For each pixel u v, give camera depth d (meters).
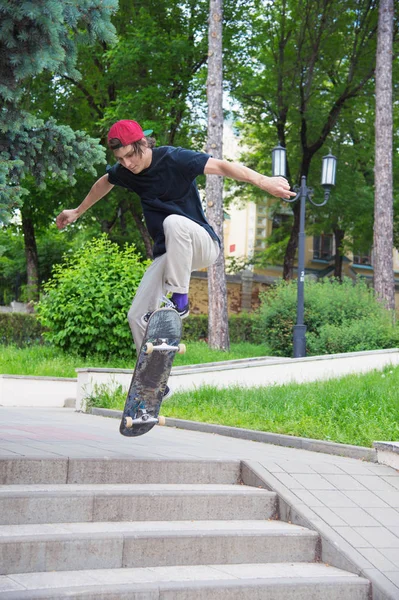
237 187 32.94
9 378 13.38
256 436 7.93
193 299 31.58
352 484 5.55
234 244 40.03
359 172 32.06
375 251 19.59
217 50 19.08
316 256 41.06
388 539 4.66
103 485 5.03
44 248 32.84
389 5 19.81
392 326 16.08
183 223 4.85
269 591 4.02
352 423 7.93
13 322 20.53
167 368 4.76
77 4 5.88
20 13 5.34
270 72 27.58
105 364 15.41
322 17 25.94
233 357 16.95
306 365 12.66
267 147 30.95
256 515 5.08
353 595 4.17
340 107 27.91
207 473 5.49
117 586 3.72
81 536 4.09
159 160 4.96
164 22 26.83
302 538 4.64
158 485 5.20
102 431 7.59
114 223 31.36
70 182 7.65
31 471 4.90
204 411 9.61
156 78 25.22
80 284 15.66
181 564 4.34
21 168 7.23
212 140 18.98
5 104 6.50
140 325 5.09
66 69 6.25
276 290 17.83
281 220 39.19
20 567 3.92
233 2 25.77
